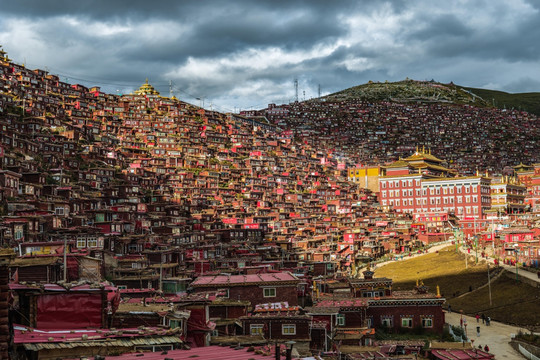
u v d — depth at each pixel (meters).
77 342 37.94
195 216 197.50
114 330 42.28
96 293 43.16
